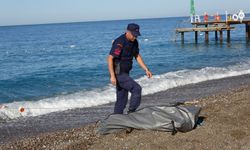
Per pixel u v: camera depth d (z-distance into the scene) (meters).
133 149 6.32
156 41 55.81
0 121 11.23
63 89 17.38
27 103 13.69
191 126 6.88
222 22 39.06
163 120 6.82
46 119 11.41
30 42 71.69
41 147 7.54
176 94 14.70
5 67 31.06
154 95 14.64
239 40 48.38
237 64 24.47
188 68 23.70
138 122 6.95
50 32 123.06
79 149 6.74
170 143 6.43
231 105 8.98
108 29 130.38
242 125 7.31
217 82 17.45
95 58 36.28
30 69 28.73
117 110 7.51
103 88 16.81
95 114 11.84
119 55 7.04
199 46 41.75
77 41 69.12
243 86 15.49
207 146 6.32
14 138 9.40
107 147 6.52
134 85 7.20
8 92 17.27
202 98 12.34
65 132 8.64
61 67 29.00
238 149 6.23
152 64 27.14
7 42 73.88
